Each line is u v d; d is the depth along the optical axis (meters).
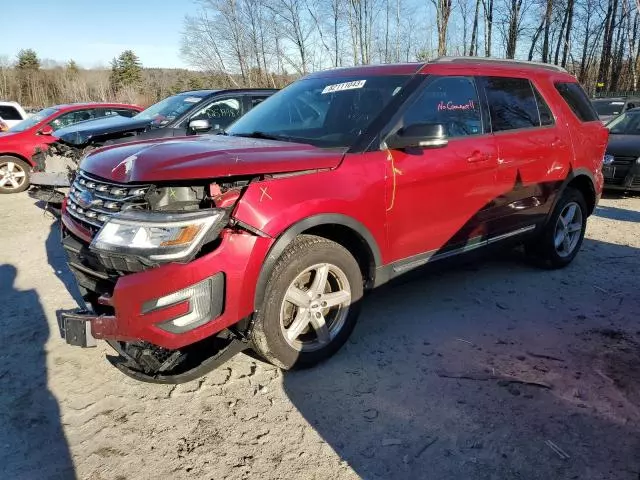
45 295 4.60
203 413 2.93
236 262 2.77
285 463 2.55
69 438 2.73
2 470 2.50
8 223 7.29
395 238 3.55
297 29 19.62
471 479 2.43
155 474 2.48
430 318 4.09
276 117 4.12
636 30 28.78
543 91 4.75
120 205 2.87
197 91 8.69
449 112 3.89
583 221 5.33
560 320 4.06
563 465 2.51
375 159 3.37
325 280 3.27
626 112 10.25
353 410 2.94
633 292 4.64
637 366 3.38
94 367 3.41
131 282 2.65
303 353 3.25
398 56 19.25
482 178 4.02
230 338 3.00
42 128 10.20
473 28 22.02
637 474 2.45
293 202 2.96
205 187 2.85
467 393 3.09
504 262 5.42
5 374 3.32
